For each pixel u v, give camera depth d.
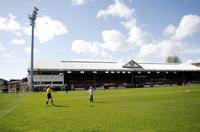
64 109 22.44
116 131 12.18
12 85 73.50
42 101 32.41
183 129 12.31
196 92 43.31
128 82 89.38
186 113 17.75
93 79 84.12
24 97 41.53
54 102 30.64
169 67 94.81
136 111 19.67
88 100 32.94
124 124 13.99
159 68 91.44
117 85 81.81
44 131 12.55
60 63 81.62
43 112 20.38
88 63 86.81
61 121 15.54
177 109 20.19
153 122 14.41
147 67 91.06
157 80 93.62
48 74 75.88
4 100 34.91
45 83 73.25
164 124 13.70
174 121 14.57
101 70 80.81
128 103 26.81
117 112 19.38
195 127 12.75
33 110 22.00
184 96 34.66
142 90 57.12
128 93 46.81
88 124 14.25
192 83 94.19
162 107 21.89
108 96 39.88
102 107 23.53
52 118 16.88
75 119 16.25
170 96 35.31
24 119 16.61
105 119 15.93
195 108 20.72
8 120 16.25
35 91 65.69
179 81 96.50
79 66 81.00
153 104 24.81
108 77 86.44
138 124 13.88
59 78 75.31
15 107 24.81
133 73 89.50
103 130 12.48
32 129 13.14
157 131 11.98
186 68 95.62
